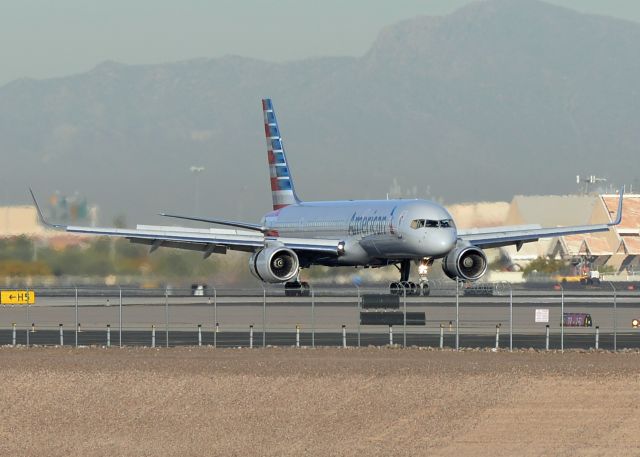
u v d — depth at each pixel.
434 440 150.12
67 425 159.75
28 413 165.38
